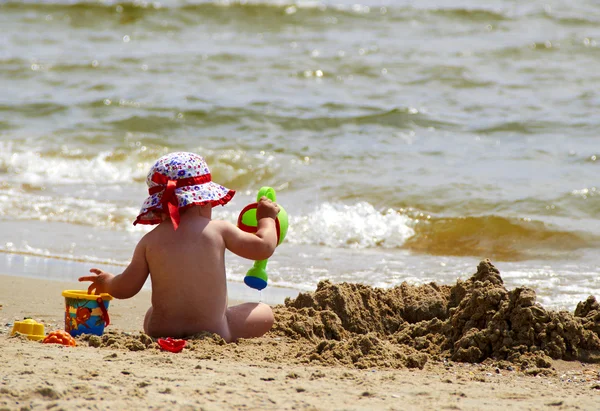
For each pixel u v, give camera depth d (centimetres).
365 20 5953
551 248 2117
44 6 6256
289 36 5584
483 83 4328
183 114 3703
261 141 3347
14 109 3859
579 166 2895
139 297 1555
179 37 5631
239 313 1123
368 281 1773
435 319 1181
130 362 909
